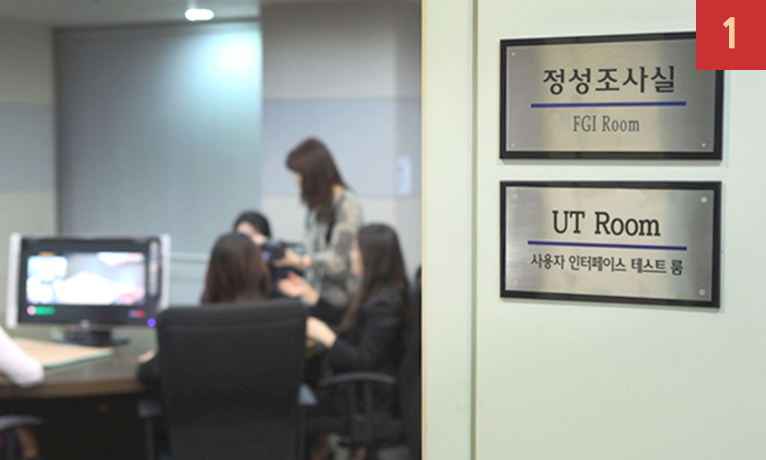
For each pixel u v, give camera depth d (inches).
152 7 199.9
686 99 42.8
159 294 124.4
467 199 47.3
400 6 199.2
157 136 227.8
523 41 45.2
